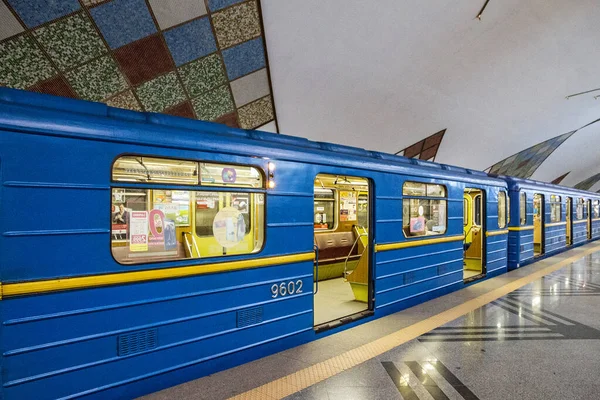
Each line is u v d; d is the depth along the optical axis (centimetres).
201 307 353
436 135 1503
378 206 546
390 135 1350
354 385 348
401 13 837
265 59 834
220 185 370
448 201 704
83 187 288
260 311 401
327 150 491
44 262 271
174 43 696
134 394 312
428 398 327
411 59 1009
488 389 344
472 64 1126
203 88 822
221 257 369
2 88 268
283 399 321
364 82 1035
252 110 970
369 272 549
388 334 480
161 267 327
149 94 766
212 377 354
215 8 675
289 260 427
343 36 853
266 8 720
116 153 305
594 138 2294
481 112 1445
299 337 441
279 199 418
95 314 292
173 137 332
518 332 491
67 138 282
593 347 443
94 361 291
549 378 365
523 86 1334
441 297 671
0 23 544
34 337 265
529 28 1035
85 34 612
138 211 337
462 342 455
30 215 266
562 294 698
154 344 323
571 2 962
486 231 847
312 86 978
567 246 1420
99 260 295
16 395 258
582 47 1161
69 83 665
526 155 2150
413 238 612
